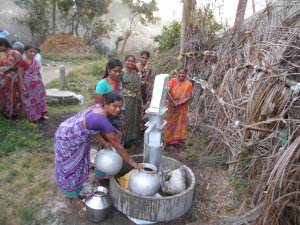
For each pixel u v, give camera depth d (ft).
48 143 12.60
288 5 10.00
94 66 35.58
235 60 12.56
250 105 9.72
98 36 80.84
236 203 8.96
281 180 6.73
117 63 8.93
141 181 7.61
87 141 7.69
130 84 11.78
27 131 13.51
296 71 8.46
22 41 71.92
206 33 16.97
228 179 10.36
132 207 7.73
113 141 7.33
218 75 14.26
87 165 8.08
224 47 14.62
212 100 14.02
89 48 68.18
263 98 9.05
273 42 9.75
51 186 9.34
